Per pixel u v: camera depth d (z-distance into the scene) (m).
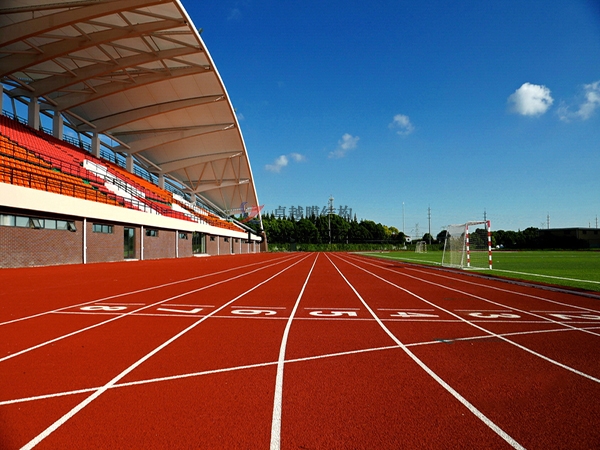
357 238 122.00
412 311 8.47
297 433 3.02
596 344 5.73
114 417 3.27
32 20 20.14
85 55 25.39
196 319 7.41
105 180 32.50
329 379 4.22
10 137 24.02
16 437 2.93
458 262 27.77
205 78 30.45
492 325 7.03
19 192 17.38
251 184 61.25
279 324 7.02
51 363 4.68
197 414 3.34
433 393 3.84
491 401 3.65
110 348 5.35
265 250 89.06
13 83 27.77
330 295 11.04
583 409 3.49
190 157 47.59
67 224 21.56
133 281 14.29
